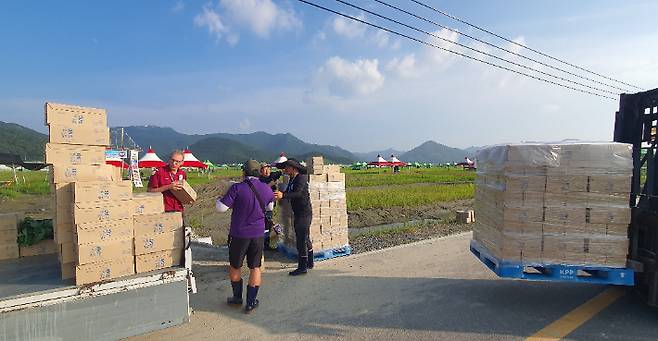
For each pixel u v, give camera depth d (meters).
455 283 6.09
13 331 3.16
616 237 4.56
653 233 4.84
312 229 7.63
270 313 4.88
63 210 3.73
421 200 19.19
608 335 4.22
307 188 6.64
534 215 4.67
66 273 3.74
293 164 6.52
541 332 4.30
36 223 4.86
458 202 19.38
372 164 70.12
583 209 4.59
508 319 4.66
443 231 11.11
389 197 20.17
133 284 3.68
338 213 8.08
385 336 4.21
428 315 4.79
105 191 3.67
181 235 4.14
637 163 5.28
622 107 5.60
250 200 4.91
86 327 3.46
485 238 5.47
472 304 5.17
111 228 3.69
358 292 5.68
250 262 4.97
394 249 8.56
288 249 8.01
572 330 4.35
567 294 5.55
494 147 5.15
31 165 6.51
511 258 4.73
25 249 4.78
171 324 3.89
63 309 3.37
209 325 4.52
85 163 3.87
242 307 5.07
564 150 4.60
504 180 4.77
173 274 3.93
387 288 5.85
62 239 3.72
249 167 5.12
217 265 7.17
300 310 4.97
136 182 18.06
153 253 3.95
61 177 3.71
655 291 4.64
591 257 4.59
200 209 17.36
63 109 3.73
